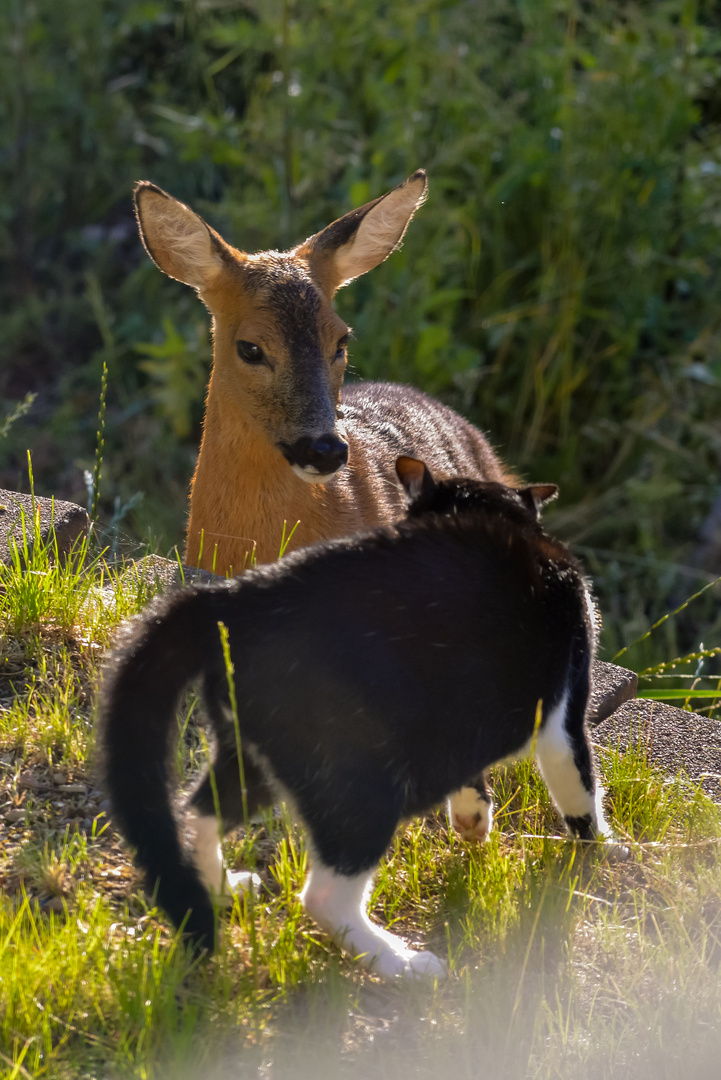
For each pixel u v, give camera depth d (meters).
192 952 6.53
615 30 22.81
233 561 12.55
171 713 6.93
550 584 7.86
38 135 26.77
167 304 24.44
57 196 27.33
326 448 11.51
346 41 21.80
